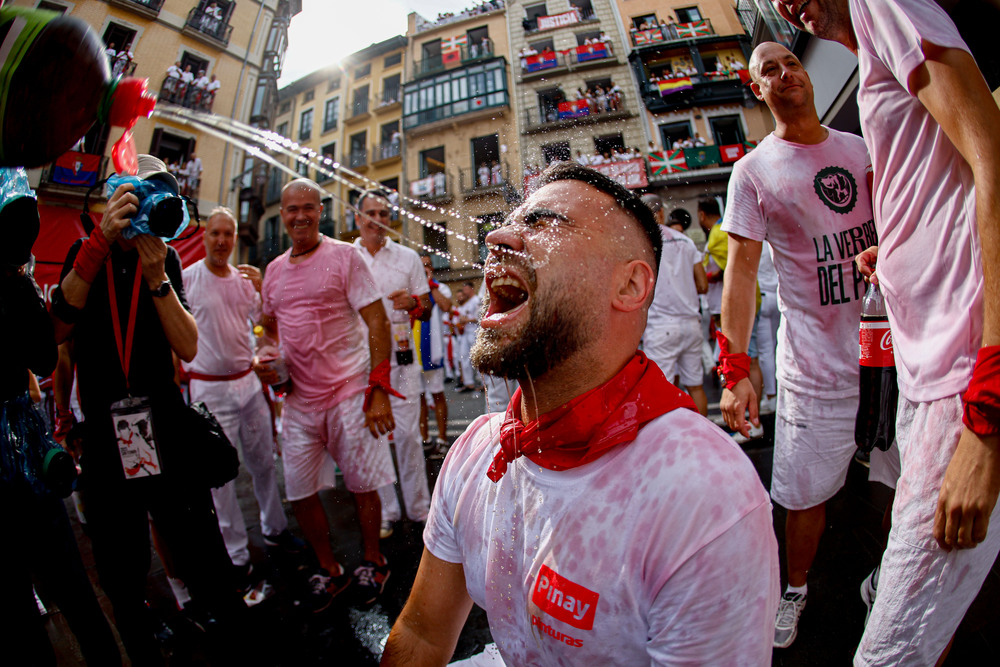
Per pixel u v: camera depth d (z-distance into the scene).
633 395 0.56
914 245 0.90
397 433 2.15
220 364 2.08
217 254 2.06
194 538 1.38
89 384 1.33
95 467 1.32
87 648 1.29
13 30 0.54
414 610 0.76
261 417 2.19
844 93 4.41
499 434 0.68
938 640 0.85
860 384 1.19
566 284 0.53
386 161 8.04
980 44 2.08
